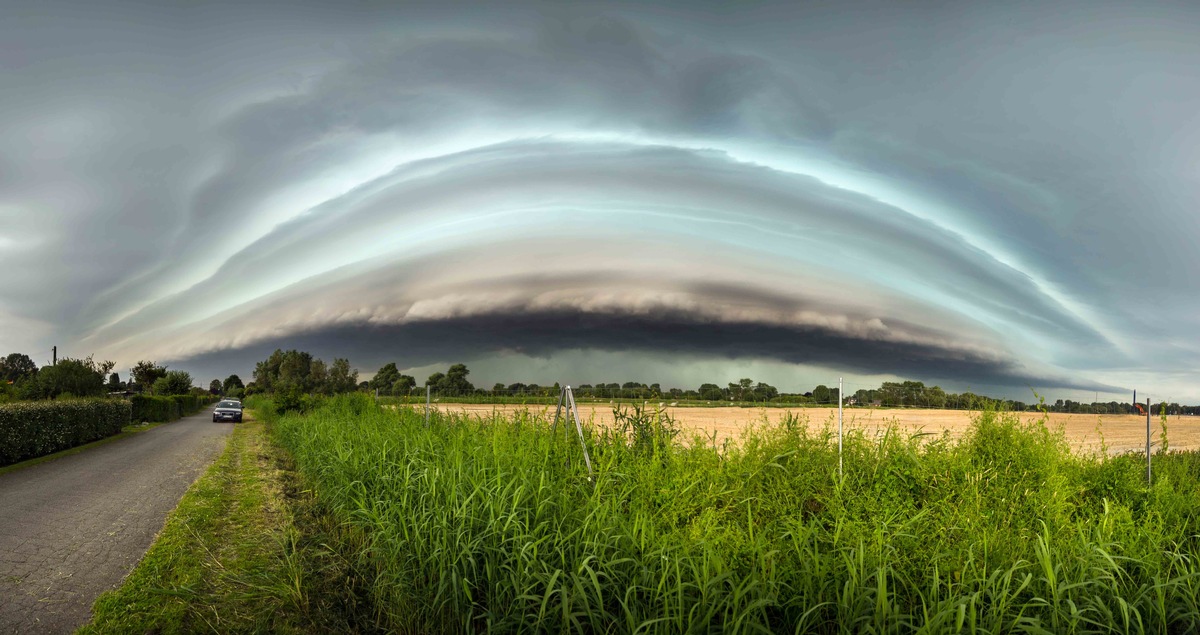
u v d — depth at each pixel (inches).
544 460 261.6
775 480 234.4
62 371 1181.1
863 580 145.8
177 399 1647.4
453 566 177.8
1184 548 213.5
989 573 163.9
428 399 486.6
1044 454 258.2
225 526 304.8
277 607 199.3
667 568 151.6
